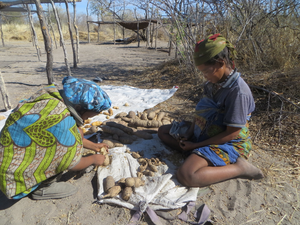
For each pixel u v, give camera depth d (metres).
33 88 5.91
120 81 6.50
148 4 5.54
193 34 5.65
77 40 9.70
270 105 3.62
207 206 2.05
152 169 2.45
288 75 3.92
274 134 3.15
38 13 5.26
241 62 5.09
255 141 3.09
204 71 2.03
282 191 2.24
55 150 1.89
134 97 4.77
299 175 2.44
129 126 3.48
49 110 1.87
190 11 5.39
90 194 2.23
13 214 1.99
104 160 2.47
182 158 2.71
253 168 2.30
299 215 1.99
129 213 2.01
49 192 2.14
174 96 4.79
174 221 1.94
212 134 2.36
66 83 1.93
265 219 1.95
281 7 4.81
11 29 22.62
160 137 2.96
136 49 15.41
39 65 9.52
